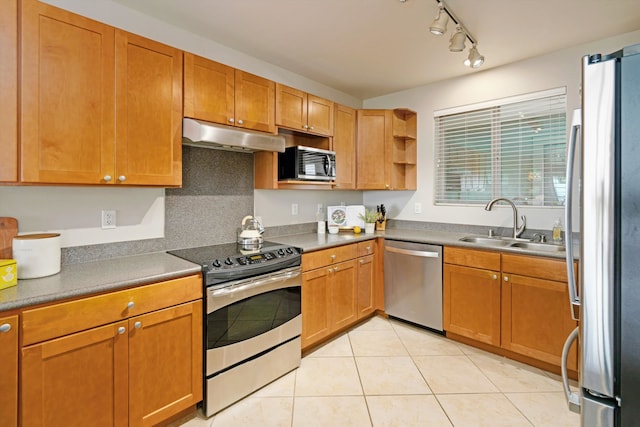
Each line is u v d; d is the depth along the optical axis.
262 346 2.17
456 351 2.66
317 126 2.99
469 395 2.10
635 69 0.75
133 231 2.18
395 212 3.83
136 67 1.82
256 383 2.14
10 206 1.72
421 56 2.80
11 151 1.45
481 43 2.55
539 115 2.85
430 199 3.54
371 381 2.26
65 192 1.90
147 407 1.66
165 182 1.95
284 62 2.92
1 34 1.42
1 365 1.26
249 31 2.38
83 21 1.63
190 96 2.06
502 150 3.07
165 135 1.95
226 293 1.94
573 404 0.98
